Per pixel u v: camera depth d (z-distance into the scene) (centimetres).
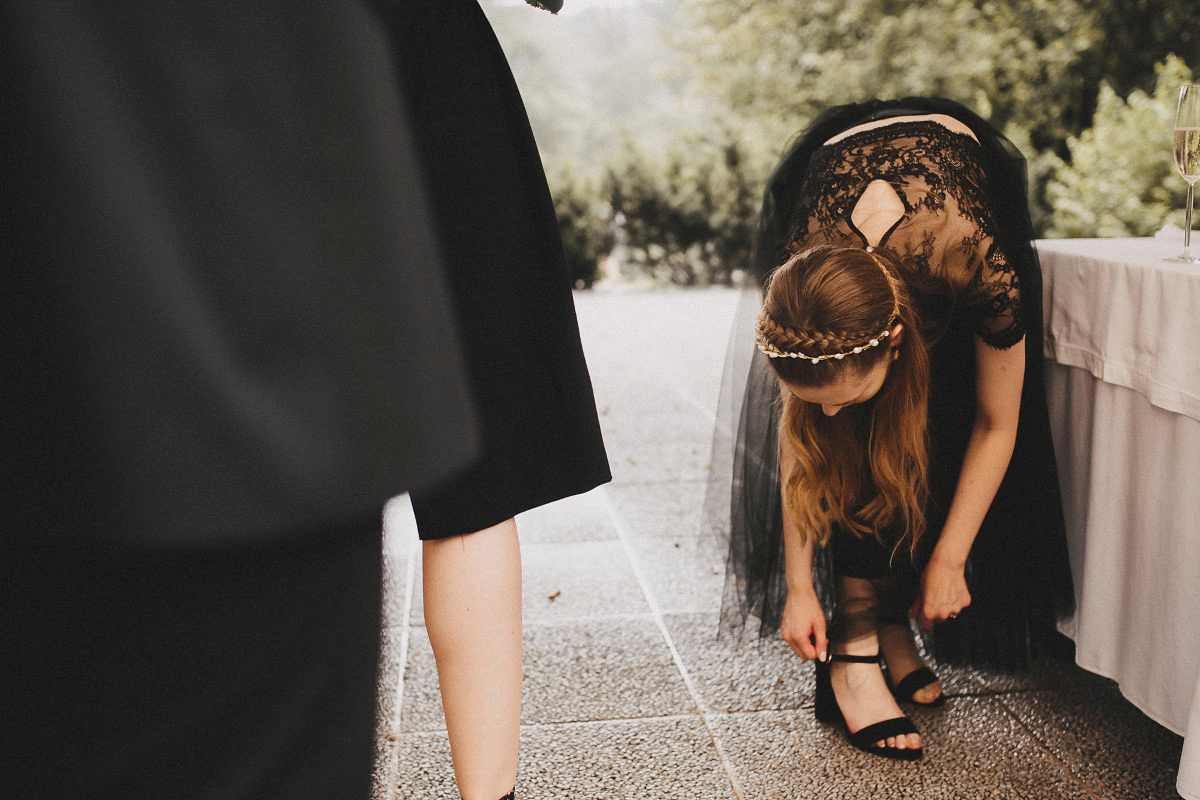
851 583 202
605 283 1049
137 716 49
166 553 43
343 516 45
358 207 46
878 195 176
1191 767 155
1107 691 219
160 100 42
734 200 1001
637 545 307
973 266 175
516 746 100
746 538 221
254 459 43
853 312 162
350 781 54
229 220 43
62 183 40
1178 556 175
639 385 527
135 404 41
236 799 50
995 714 210
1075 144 723
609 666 233
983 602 212
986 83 1165
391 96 49
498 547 95
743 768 192
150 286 41
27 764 48
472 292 84
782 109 1359
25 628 47
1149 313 178
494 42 89
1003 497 204
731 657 236
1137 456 186
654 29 1709
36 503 42
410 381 47
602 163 1034
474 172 84
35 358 41
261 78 44
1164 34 1121
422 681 226
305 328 44
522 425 88
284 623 50
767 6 1387
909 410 175
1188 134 183
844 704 201
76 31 40
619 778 189
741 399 227
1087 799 179
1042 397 200
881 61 1241
